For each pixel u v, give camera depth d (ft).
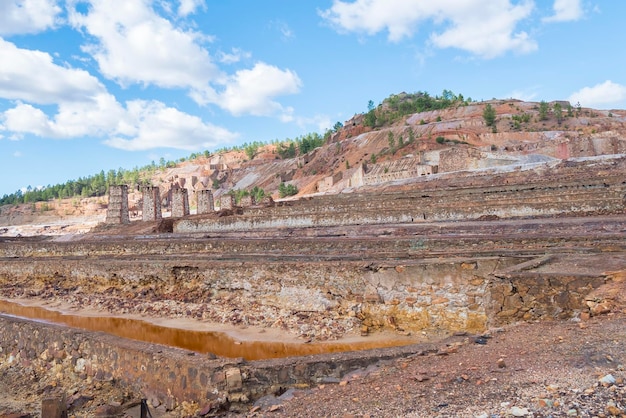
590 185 97.25
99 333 37.63
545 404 17.69
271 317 51.67
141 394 30.89
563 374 20.56
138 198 508.53
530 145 239.30
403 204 106.93
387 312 45.75
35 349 40.19
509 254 46.24
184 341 47.78
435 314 43.32
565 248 46.34
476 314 41.34
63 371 36.91
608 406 16.61
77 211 518.37
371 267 47.52
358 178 261.03
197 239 90.99
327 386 25.90
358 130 577.43
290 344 44.37
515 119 443.32
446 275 43.39
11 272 89.20
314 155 556.51
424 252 52.65
